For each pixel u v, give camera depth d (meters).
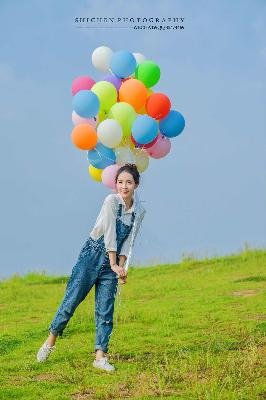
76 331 8.55
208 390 5.50
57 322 6.64
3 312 10.77
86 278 6.49
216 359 6.57
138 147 8.16
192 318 9.00
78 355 7.17
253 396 5.46
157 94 8.02
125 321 9.13
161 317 9.11
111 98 8.03
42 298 12.52
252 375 5.95
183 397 5.43
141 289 12.46
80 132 7.92
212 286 12.16
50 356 7.09
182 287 12.41
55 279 15.76
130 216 6.46
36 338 8.21
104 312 6.53
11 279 15.70
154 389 5.72
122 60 8.13
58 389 5.89
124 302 10.94
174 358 6.83
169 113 8.23
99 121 8.31
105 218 6.35
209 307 9.80
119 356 7.14
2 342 7.94
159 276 14.55
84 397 5.68
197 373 6.15
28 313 10.60
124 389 5.82
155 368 6.36
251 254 16.11
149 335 8.11
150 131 7.70
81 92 7.89
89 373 6.37
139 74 8.25
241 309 9.52
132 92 7.91
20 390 5.83
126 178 6.41
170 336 8.02
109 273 6.52
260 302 10.02
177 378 5.98
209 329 8.26
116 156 8.17
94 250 6.46
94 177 8.42
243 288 11.63
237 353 6.80
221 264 15.39
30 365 6.74
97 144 8.08
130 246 6.50
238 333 7.82
